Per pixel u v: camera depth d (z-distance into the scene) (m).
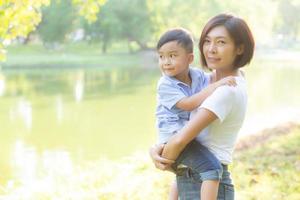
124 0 47.53
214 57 2.96
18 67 40.78
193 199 3.00
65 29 50.41
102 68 40.25
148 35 48.62
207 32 2.98
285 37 71.06
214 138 2.95
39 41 62.41
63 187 6.67
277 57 50.69
